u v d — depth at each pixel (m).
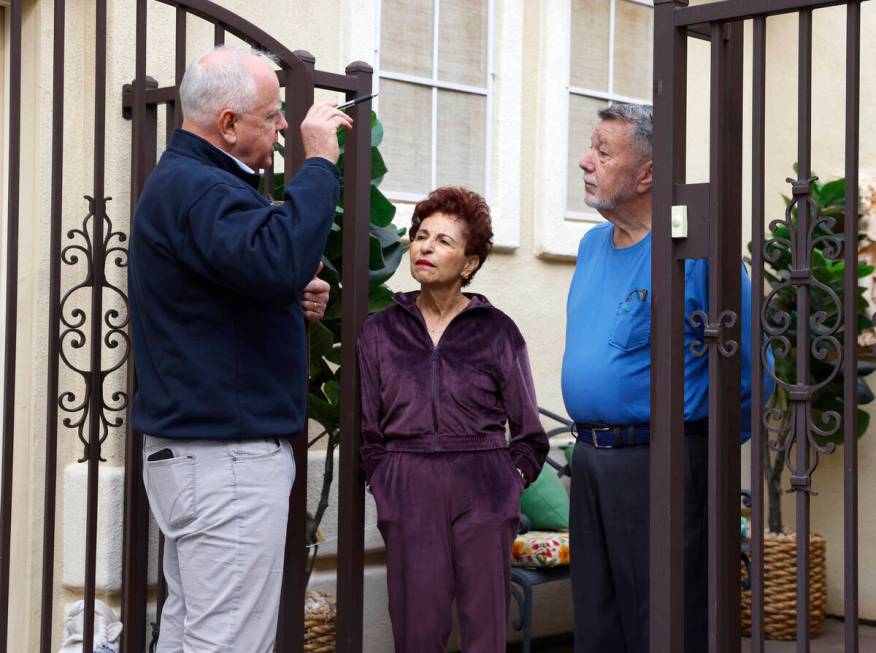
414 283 4.66
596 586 3.10
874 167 5.48
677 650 2.46
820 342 2.32
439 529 3.07
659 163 2.50
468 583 3.07
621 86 5.43
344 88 3.21
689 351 2.92
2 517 2.67
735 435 2.59
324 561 4.38
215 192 2.42
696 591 2.94
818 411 5.35
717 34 2.44
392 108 4.66
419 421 3.10
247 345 2.50
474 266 3.26
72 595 3.87
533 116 5.06
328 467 3.92
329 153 2.57
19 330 3.78
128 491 3.06
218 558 2.47
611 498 3.02
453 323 3.19
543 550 4.23
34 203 3.77
